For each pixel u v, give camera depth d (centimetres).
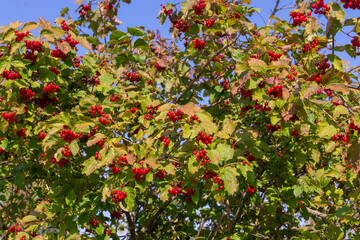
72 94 646
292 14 523
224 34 646
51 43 536
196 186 541
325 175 551
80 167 589
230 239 576
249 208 722
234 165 482
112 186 438
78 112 535
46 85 556
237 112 664
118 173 444
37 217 599
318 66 471
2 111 545
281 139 649
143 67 748
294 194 531
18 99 566
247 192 575
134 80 712
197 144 451
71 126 454
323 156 661
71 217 519
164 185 526
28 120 570
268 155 591
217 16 612
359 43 418
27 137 616
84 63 646
